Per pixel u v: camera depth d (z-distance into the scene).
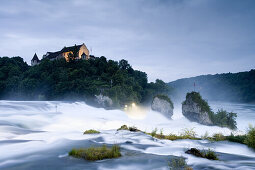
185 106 64.12
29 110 55.25
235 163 10.95
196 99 60.47
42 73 113.00
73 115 47.97
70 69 117.12
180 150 14.14
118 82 108.25
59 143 16.20
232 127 51.31
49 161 11.07
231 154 13.59
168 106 77.19
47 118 38.09
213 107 178.88
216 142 17.66
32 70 118.38
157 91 135.38
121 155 12.46
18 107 54.91
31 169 9.78
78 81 97.19
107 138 18.44
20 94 105.31
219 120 55.53
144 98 119.50
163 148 14.70
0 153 12.92
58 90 96.81
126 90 102.56
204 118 57.41
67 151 13.41
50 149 14.07
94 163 10.67
